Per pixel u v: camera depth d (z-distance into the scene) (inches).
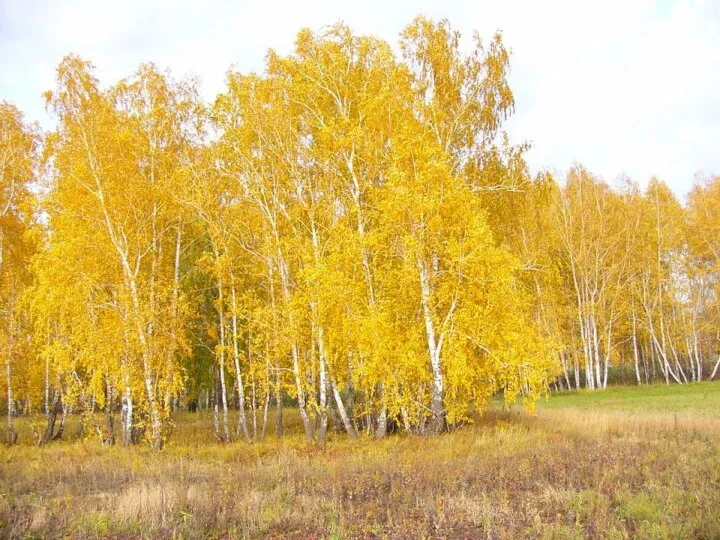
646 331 1625.2
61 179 714.8
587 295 1477.6
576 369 1504.7
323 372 648.4
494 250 579.8
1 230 851.4
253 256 757.3
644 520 272.8
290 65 699.4
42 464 534.3
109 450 631.8
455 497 336.2
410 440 586.9
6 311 840.9
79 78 701.9
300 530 299.6
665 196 1521.9
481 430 626.2
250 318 733.3
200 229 884.6
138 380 677.3
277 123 697.6
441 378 611.8
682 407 919.0
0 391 836.6
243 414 738.2
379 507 334.3
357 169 704.4
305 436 733.3
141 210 732.0
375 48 704.4
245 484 393.4
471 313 596.4
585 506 307.6
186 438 791.1
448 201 602.2
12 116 877.8
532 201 771.4
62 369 706.2
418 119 658.2
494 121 744.3
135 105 784.9
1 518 311.0
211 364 1050.7
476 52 735.7
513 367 572.1
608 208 1518.2
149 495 344.8
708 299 1524.4
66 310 700.7
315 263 643.5
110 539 289.1
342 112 693.3
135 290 671.8
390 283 629.9
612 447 494.0
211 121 730.8
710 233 1437.0
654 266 1508.4
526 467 412.5
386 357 581.3
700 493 302.4
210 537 295.9
